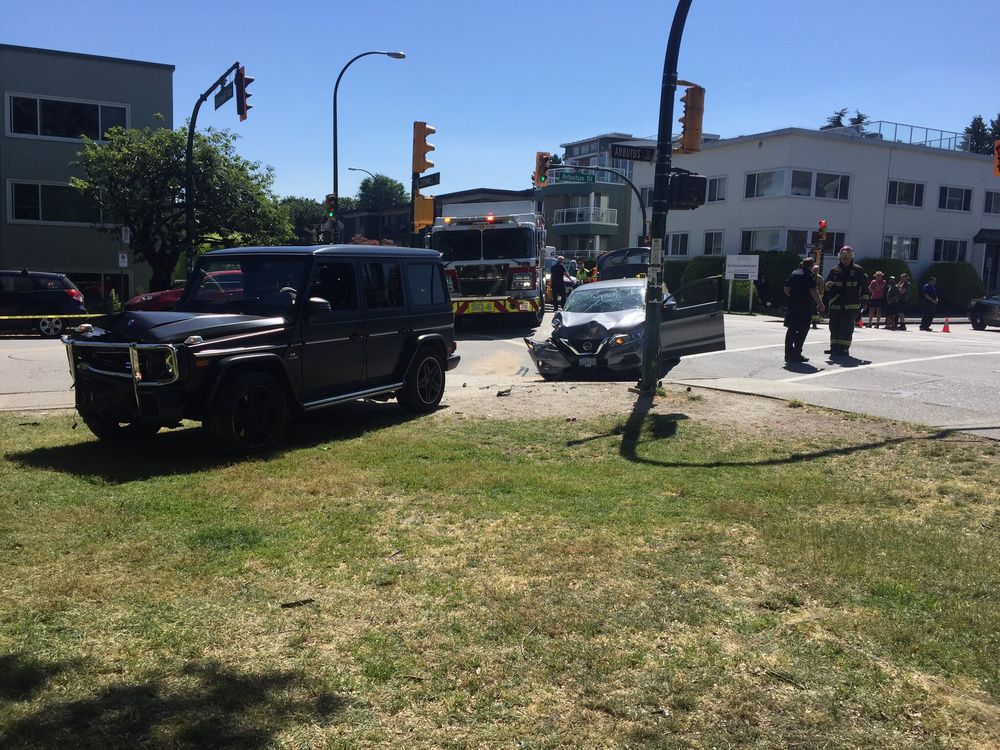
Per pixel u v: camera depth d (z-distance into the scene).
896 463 6.34
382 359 8.38
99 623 3.52
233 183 24.80
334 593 3.86
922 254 38.38
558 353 11.88
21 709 2.81
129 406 6.49
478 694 2.96
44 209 27.83
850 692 2.95
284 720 2.79
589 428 7.77
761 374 11.78
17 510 5.05
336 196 23.20
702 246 38.53
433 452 6.86
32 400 9.72
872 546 4.43
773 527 4.75
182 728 2.71
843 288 12.84
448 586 3.94
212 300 7.67
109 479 5.87
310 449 7.00
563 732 2.72
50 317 18.39
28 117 27.34
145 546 4.47
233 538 4.63
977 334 21.00
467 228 19.41
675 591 3.86
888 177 36.69
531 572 4.11
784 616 3.59
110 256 28.95
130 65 28.69
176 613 3.63
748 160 35.84
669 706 2.88
